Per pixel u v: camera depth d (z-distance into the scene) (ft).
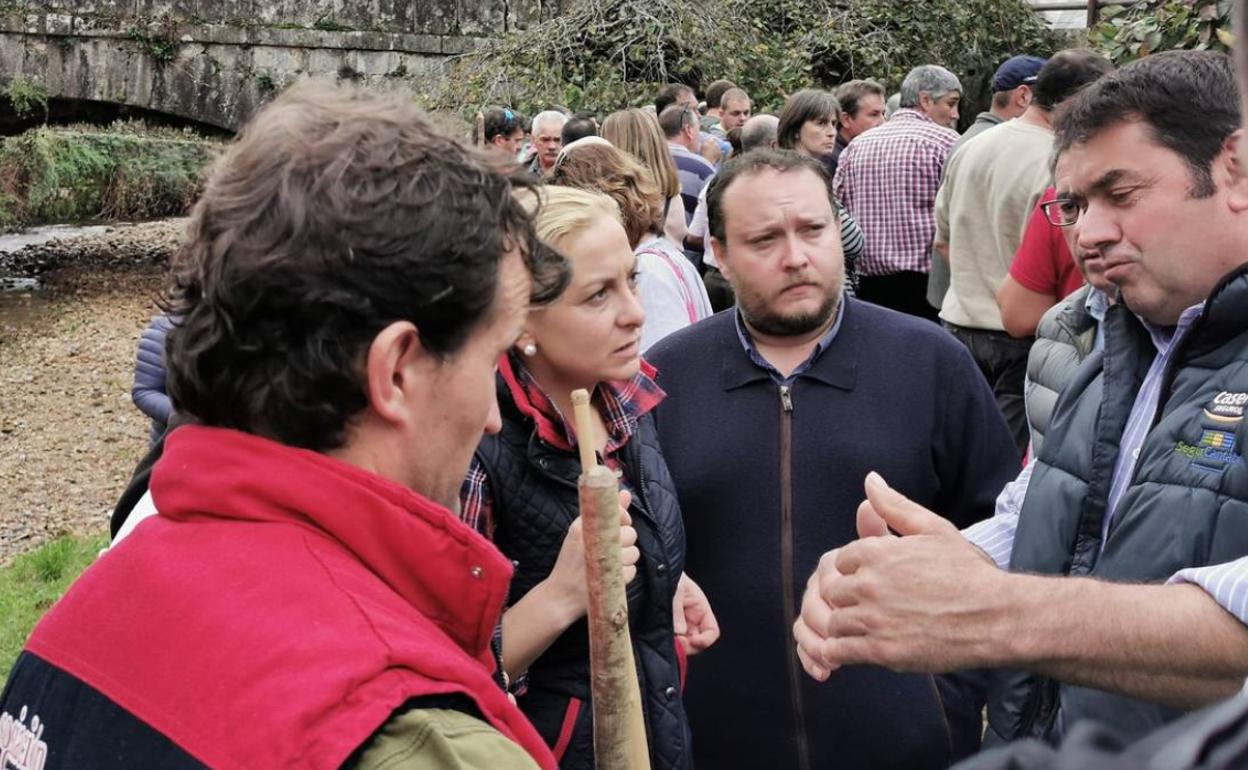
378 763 3.10
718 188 7.64
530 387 6.41
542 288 4.07
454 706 3.33
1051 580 4.49
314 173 3.51
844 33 37.06
